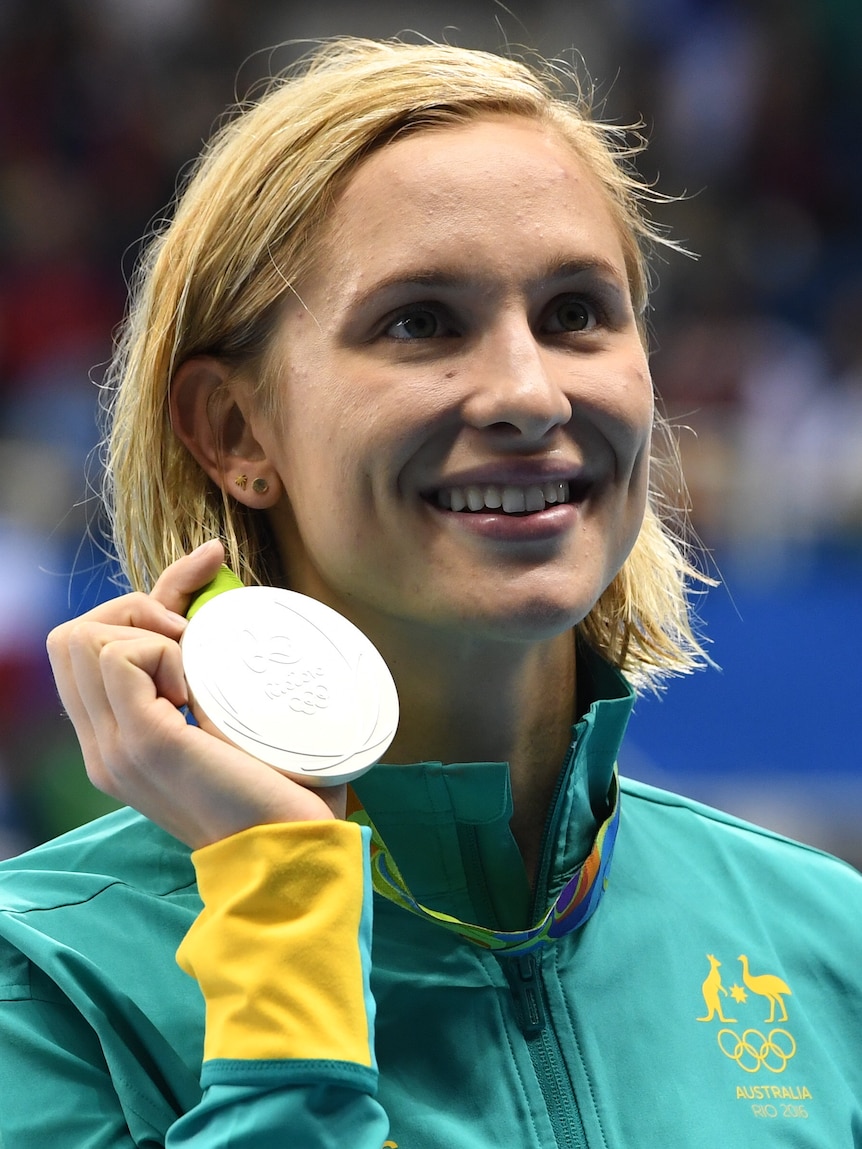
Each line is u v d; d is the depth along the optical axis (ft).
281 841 10.96
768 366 56.29
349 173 12.43
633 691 13.48
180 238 13.69
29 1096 11.53
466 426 11.88
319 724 11.51
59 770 37.35
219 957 10.82
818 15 67.15
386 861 12.47
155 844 13.20
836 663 38.81
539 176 12.43
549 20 66.03
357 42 14.78
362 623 12.81
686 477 48.78
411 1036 12.30
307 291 12.44
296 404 12.51
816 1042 13.37
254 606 12.00
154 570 13.70
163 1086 11.89
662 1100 12.50
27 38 63.93
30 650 38.88
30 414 51.62
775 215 64.44
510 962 12.75
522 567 11.90
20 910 12.43
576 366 12.32
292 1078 10.44
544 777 13.58
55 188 61.52
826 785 36.94
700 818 15.11
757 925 14.08
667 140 65.16
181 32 64.90
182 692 11.55
